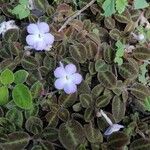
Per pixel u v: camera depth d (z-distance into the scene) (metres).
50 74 0.19
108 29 0.20
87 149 0.17
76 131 0.17
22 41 0.20
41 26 0.18
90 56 0.19
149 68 0.20
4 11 0.21
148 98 0.18
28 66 0.19
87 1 0.21
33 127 0.17
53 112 0.18
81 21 0.21
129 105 0.19
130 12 0.21
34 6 0.21
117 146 0.17
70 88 0.17
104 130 0.17
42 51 0.19
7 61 0.19
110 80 0.18
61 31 0.20
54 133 0.17
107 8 0.20
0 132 0.17
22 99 0.17
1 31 0.20
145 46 0.20
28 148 0.17
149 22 0.21
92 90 0.18
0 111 0.18
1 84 0.18
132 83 0.19
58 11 0.20
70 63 0.19
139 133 0.18
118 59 0.19
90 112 0.18
